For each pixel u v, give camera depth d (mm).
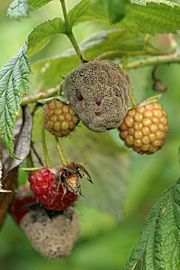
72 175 267
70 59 314
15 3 255
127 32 303
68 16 268
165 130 276
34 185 274
